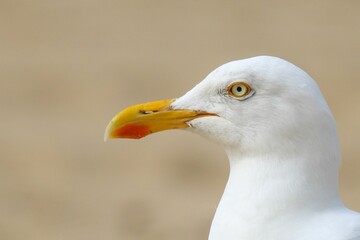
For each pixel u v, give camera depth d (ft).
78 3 99.30
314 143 24.77
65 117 67.62
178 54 83.25
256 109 25.29
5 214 53.62
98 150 61.87
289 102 24.94
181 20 93.25
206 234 50.75
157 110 26.71
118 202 54.95
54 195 55.88
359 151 58.85
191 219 52.60
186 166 59.31
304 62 79.61
